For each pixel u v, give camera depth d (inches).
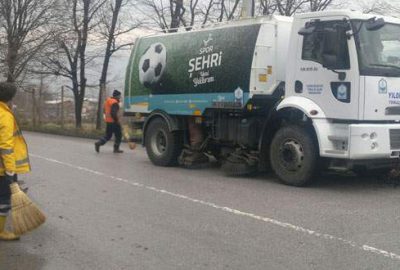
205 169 494.9
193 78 474.3
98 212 317.4
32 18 1142.3
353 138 357.7
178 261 229.5
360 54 360.8
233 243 253.8
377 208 323.0
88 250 245.8
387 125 365.1
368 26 361.7
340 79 367.2
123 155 615.5
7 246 253.0
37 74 1136.2
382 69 366.9
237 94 429.7
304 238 260.4
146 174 461.4
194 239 260.8
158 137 520.1
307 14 386.9
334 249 242.8
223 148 469.1
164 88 507.8
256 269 218.7
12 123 248.1
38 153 627.2
